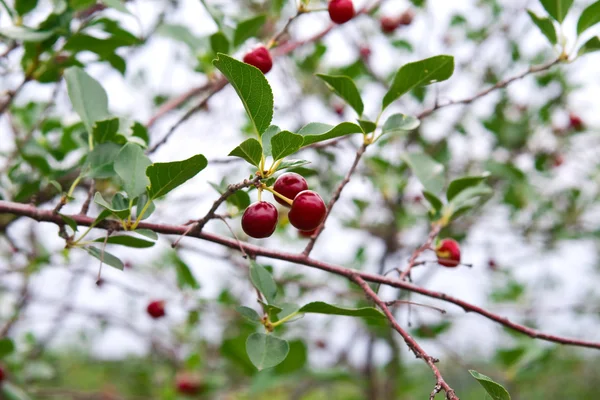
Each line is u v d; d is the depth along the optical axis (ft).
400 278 2.20
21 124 2.87
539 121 4.08
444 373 5.04
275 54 2.91
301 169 2.58
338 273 2.07
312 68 3.71
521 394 5.30
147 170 1.90
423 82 2.11
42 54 2.45
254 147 1.82
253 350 1.94
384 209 3.84
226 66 1.83
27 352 3.39
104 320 3.40
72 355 4.86
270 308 1.98
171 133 2.42
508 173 3.30
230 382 4.15
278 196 1.89
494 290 4.16
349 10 2.31
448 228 3.66
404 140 3.91
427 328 3.00
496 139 4.10
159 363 4.48
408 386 4.59
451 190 2.36
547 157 4.11
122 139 2.13
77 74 2.19
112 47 2.40
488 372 3.85
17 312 3.02
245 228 1.92
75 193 2.64
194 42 2.78
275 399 4.60
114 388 4.66
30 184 2.37
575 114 4.16
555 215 4.16
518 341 3.30
